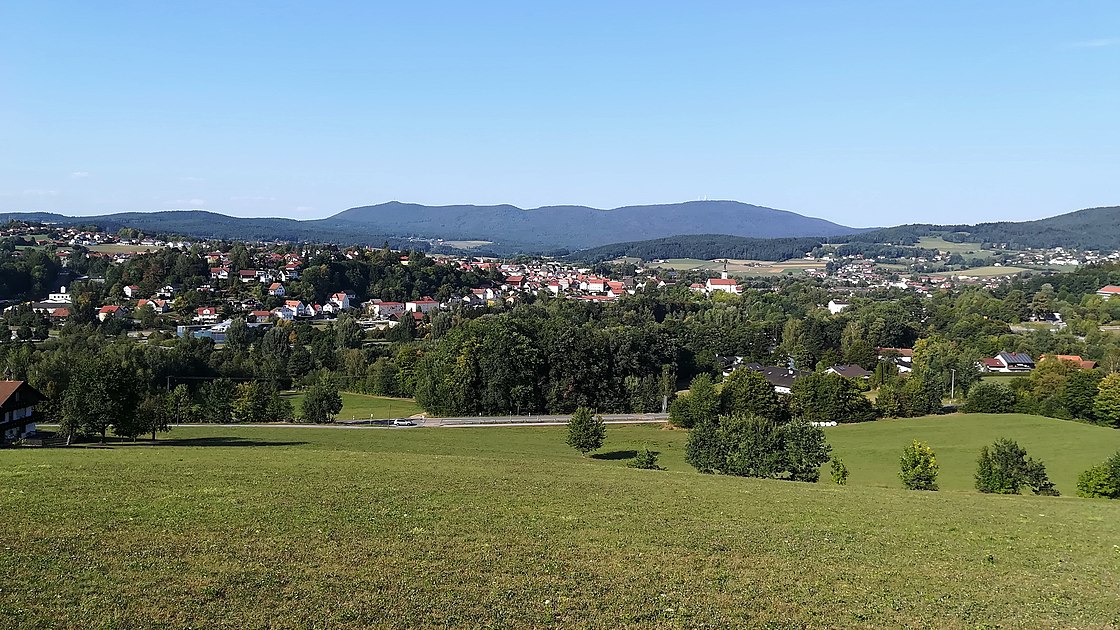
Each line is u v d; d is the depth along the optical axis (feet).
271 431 280.10
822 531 113.60
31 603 78.18
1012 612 83.56
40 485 123.13
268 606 79.97
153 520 106.11
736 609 83.10
